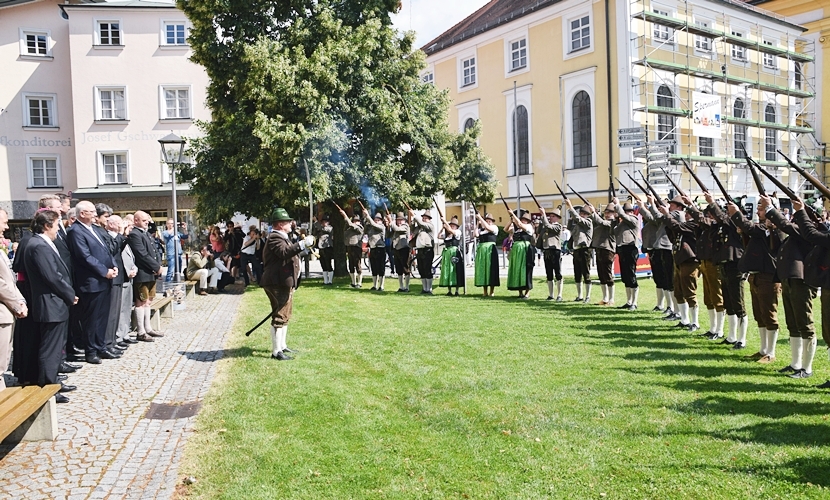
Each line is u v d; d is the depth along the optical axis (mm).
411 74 19953
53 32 29062
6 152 28609
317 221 17812
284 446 5113
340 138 16891
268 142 15875
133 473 4719
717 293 8977
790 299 6953
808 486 4199
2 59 28500
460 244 14797
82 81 28047
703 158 28938
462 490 4301
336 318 11180
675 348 8344
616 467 4578
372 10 18578
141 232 9547
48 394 5277
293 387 6738
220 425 5645
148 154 28453
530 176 33125
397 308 12328
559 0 30219
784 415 5562
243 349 8734
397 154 19688
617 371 7113
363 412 5902
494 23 34062
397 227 15508
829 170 37125
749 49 33094
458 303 12992
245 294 15781
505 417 5648
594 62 29297
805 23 37406
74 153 29438
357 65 17891
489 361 7680
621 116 28000
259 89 16516
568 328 9828
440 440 5180
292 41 17688
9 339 5926
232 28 18016
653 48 28719
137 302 9578
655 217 10969
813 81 37156
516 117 32750
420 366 7512
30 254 6371
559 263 13445
